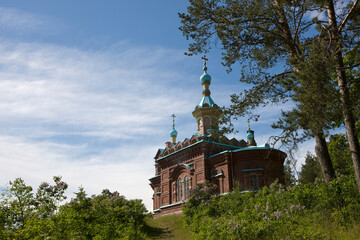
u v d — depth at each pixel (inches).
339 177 608.7
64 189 571.8
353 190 568.7
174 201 1563.7
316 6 650.8
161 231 1010.7
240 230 562.3
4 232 449.1
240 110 695.1
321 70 538.6
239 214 638.5
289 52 693.3
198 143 1494.8
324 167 649.0
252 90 700.7
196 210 981.8
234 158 1386.6
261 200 701.3
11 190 508.4
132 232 642.2
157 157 1909.4
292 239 467.5
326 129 559.8
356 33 638.5
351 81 628.1
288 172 634.8
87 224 608.1
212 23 735.7
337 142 1293.1
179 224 1057.5
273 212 596.7
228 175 1362.0
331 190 571.2
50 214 541.0
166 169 1688.0
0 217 476.7
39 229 458.0
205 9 713.0
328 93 538.3
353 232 469.4
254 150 1349.7
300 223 517.0
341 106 542.9
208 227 653.3
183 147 1625.2
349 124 565.9
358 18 612.4
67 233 519.2
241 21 689.0
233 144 1612.9
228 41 704.4
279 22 699.4
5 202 500.1
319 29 666.8
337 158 1259.8
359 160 552.4
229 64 724.0
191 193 1165.7
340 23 644.7
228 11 689.6
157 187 1804.9
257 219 594.9
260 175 1300.4
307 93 540.7
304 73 541.6
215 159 1439.5
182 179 1565.0
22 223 490.6
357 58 660.1
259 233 540.1
